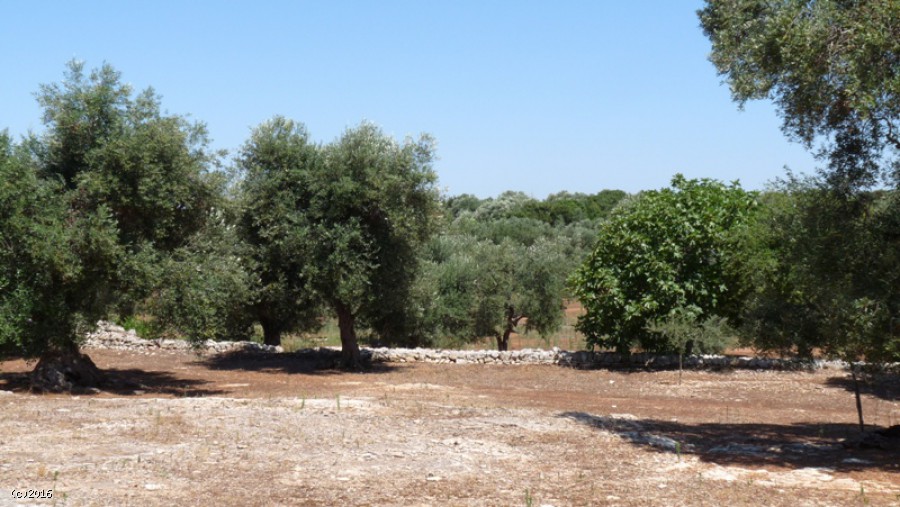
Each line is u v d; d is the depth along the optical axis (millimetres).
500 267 29828
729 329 21938
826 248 10047
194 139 17656
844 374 20891
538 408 15305
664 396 18594
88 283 16062
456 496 7570
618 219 23156
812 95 9641
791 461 9812
